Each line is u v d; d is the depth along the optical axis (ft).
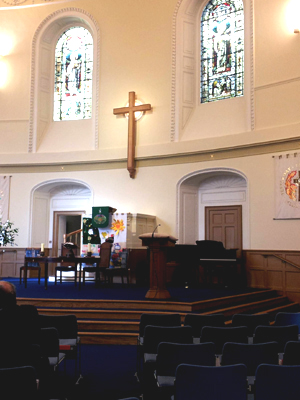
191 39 42.47
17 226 45.78
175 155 40.86
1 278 44.09
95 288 34.06
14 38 47.14
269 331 15.01
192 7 42.39
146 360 13.97
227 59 40.86
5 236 39.91
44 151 45.83
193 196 42.16
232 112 39.24
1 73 47.16
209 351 12.05
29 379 9.14
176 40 41.93
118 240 38.22
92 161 44.14
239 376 9.87
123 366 18.37
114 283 38.22
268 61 36.63
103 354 20.56
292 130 34.60
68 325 16.51
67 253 36.42
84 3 45.60
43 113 46.91
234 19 40.86
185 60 42.01
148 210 41.83
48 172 45.91
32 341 11.28
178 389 9.86
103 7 44.96
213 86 41.39
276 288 34.94
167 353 12.03
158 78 42.37
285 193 34.83
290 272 34.35
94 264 39.27
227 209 41.14
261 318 18.03
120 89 43.83
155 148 41.65
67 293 30.32
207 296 29.19
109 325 23.86
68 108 47.21
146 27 43.32
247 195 36.99
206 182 42.24
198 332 17.33
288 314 18.60
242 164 37.58
